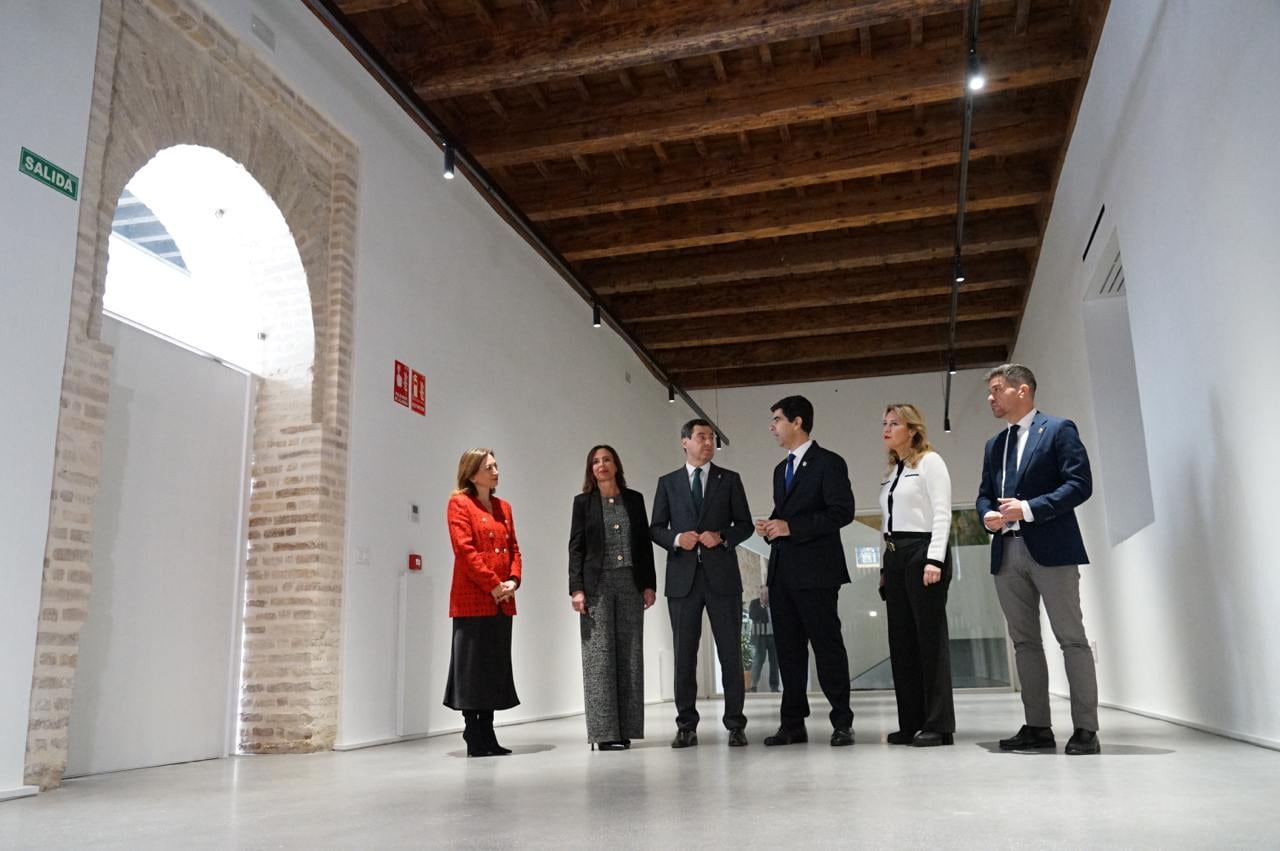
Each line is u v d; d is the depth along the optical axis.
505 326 7.30
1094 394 6.25
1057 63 5.73
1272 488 3.28
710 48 5.48
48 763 3.14
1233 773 2.82
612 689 4.29
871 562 11.59
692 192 7.38
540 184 7.67
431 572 5.77
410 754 4.32
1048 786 2.62
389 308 5.55
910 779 2.83
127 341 4.16
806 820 2.14
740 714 4.18
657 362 11.48
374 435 5.28
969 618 11.35
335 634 4.78
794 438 4.41
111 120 3.69
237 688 4.64
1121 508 6.15
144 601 4.11
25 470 3.15
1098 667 7.22
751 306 9.88
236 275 4.97
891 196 7.84
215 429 4.65
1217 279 3.58
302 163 4.98
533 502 7.56
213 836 2.13
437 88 5.74
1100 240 5.61
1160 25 4.03
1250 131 3.10
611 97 6.54
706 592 4.27
